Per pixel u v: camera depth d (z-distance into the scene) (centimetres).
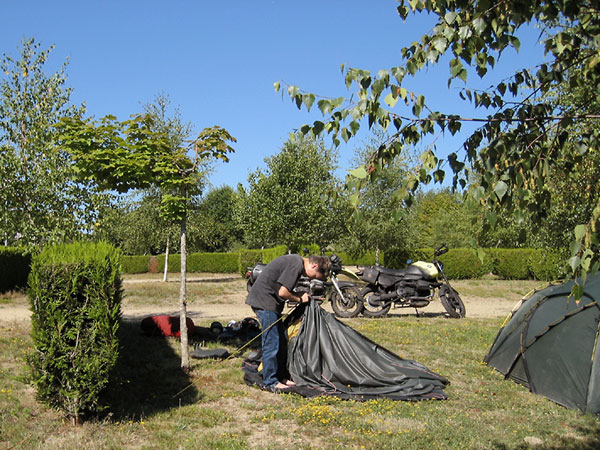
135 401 525
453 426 472
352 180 258
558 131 251
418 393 560
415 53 252
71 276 448
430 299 1140
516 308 716
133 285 1878
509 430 470
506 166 254
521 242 261
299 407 518
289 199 2178
